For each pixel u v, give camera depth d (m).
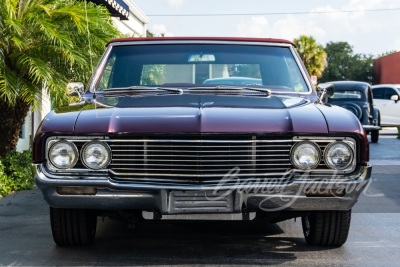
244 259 5.04
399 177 11.07
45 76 8.51
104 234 6.02
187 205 4.54
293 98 5.54
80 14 9.22
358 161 4.70
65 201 4.64
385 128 31.41
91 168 4.59
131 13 24.12
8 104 9.20
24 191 8.98
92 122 4.64
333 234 5.31
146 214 4.72
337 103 18.89
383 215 7.34
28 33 9.05
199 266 4.81
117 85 5.86
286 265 4.86
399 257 5.19
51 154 4.62
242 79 5.88
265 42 6.21
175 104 4.97
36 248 5.41
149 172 4.56
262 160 4.57
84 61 9.09
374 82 63.47
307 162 4.61
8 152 9.66
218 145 4.54
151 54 6.03
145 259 5.02
